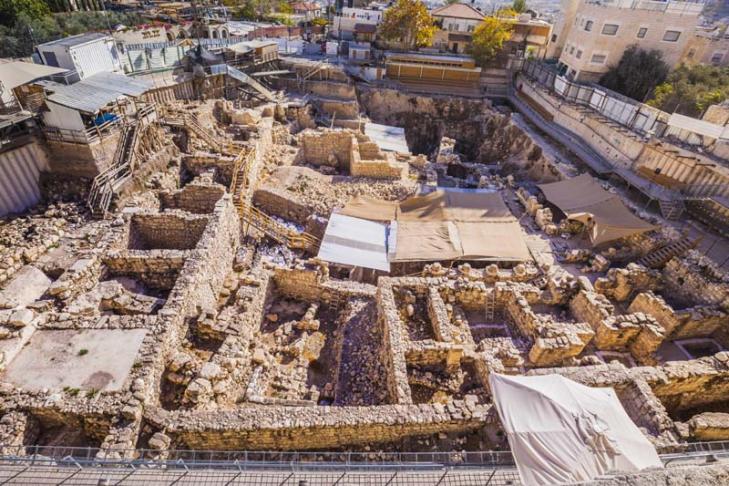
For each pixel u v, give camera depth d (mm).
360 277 25156
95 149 22797
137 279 19500
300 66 50062
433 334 17422
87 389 12500
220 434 11883
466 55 56844
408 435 12453
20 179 21891
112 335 14453
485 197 29828
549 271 23406
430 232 25922
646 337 17422
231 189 25531
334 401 15883
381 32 57062
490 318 19359
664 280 22344
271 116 39875
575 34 46125
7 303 15664
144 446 11750
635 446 10320
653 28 40969
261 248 25312
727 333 18859
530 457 10062
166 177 26500
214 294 19891
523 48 58500
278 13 82250
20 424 11539
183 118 30812
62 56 27406
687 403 15500
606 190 28891
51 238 19625
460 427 12492
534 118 44312
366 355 17375
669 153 29906
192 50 41719
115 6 64312
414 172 35656
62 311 15961
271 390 16266
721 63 49562
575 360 16328
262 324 20156
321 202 28969
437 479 10547
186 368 14656
